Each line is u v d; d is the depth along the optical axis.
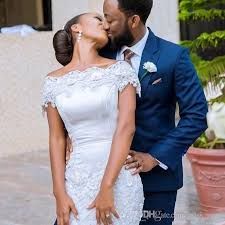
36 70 8.15
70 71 2.63
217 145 4.90
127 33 2.74
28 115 8.13
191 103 2.79
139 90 2.63
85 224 2.54
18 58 8.02
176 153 2.75
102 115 2.56
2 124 7.97
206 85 5.22
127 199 2.59
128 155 2.65
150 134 2.81
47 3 8.54
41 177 6.76
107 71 2.58
